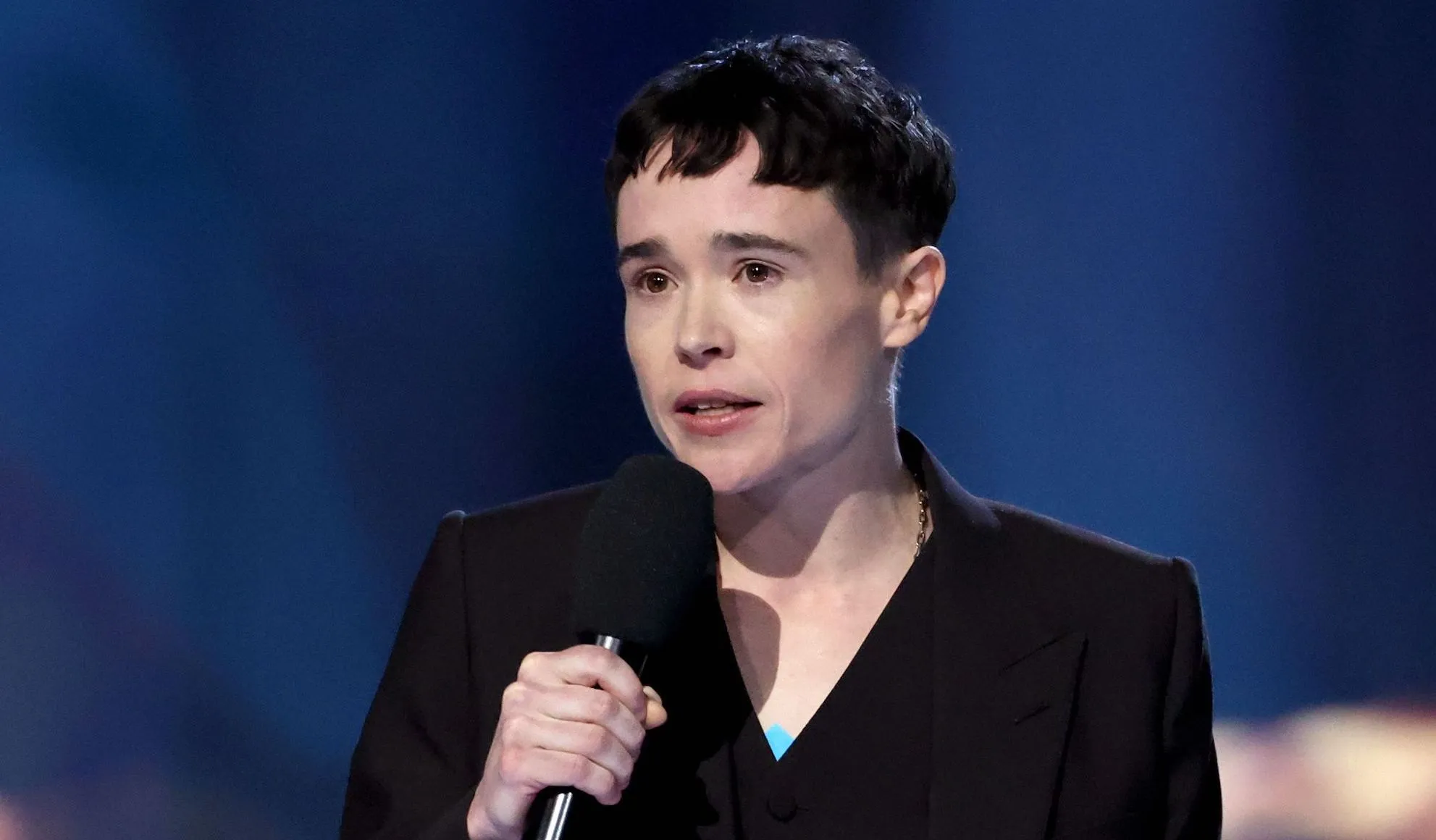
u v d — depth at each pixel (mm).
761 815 5605
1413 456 13273
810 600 5977
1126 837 5691
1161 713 5984
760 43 5953
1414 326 13266
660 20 13641
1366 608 13234
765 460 5449
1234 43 13414
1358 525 13289
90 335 13281
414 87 13648
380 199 13656
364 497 13656
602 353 13805
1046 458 13586
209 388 13461
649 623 5082
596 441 13812
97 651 13203
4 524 13086
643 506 5266
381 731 6094
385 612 13609
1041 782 5602
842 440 5680
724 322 5375
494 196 13750
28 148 13164
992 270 13664
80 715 13125
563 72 13711
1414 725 13023
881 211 5598
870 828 5590
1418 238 13289
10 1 13070
